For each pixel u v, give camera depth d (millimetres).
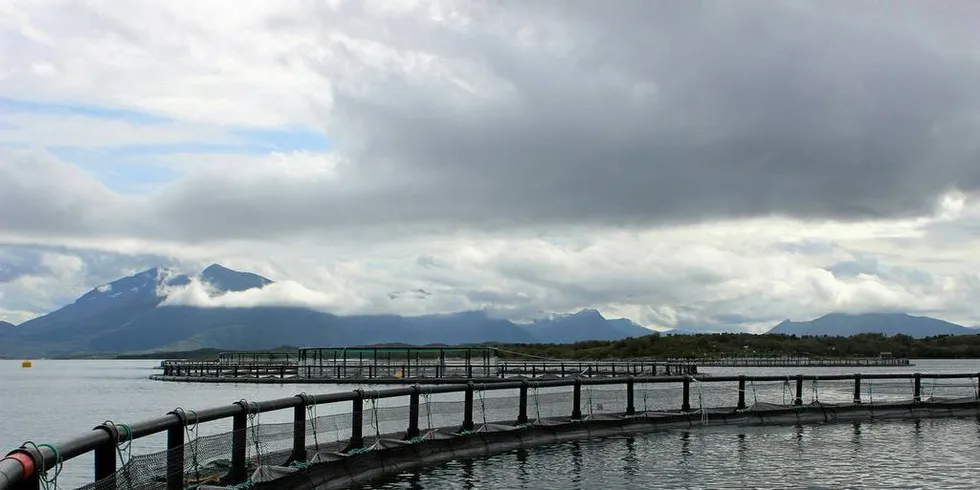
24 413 54719
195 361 131375
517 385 26484
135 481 11211
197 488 13531
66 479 21766
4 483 7398
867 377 37156
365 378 86625
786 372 122250
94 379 134750
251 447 16562
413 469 21141
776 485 19359
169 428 12789
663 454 24438
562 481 19734
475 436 24375
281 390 78375
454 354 111688
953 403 38125
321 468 18016
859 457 23984
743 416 33281
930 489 18922
